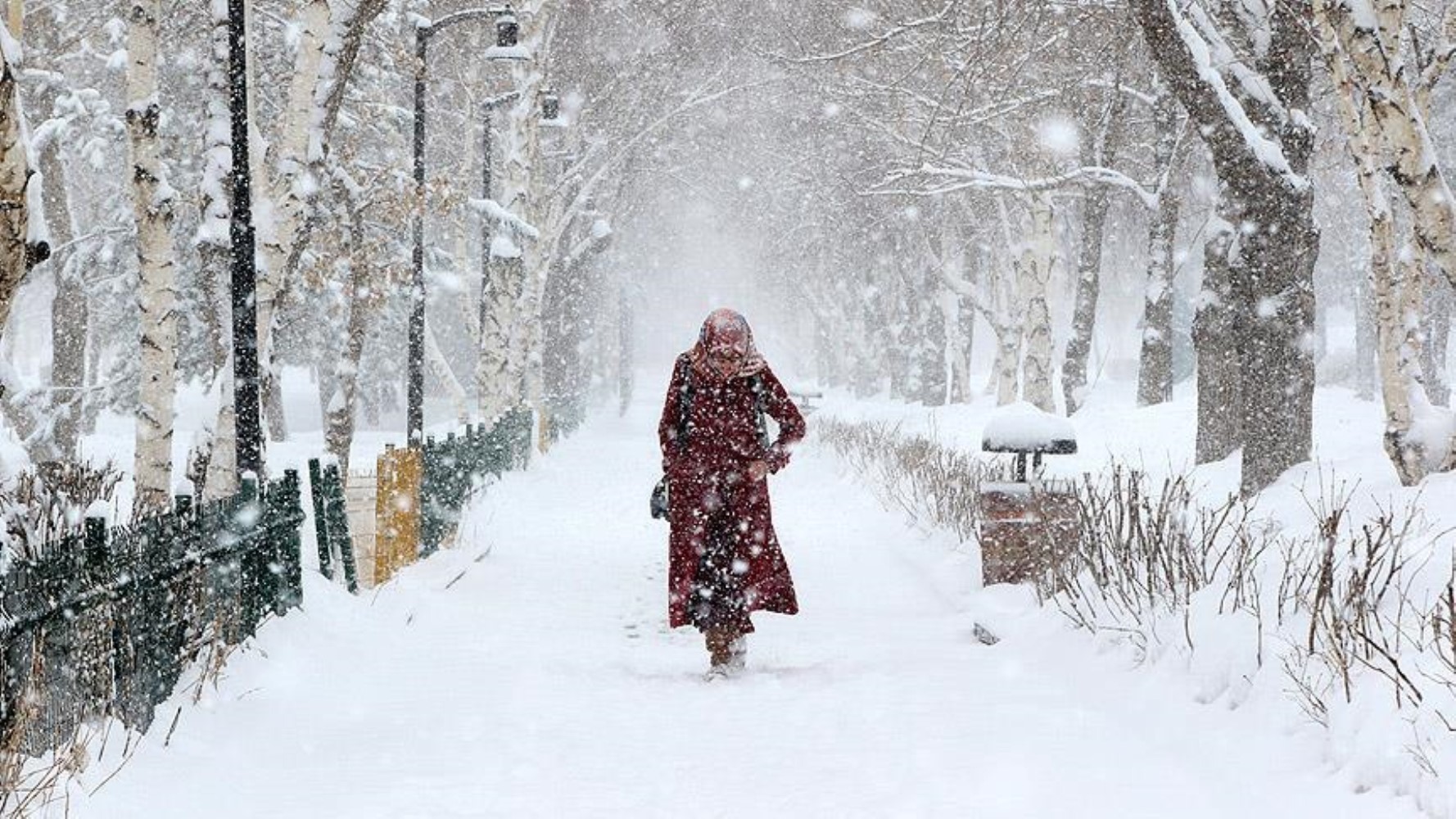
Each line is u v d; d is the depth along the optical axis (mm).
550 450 62062
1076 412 55938
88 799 8656
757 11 63812
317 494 18438
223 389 21875
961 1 36688
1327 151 38312
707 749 10336
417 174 36094
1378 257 18500
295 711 11984
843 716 11344
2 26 8953
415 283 37812
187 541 12125
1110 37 42094
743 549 13875
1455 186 62312
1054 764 9453
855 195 70375
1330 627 10203
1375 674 9086
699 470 13875
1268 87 25344
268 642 14227
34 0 43938
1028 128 50500
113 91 53875
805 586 21781
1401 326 18516
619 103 65750
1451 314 82062
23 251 9312
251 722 11445
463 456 31562
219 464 21656
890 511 31547
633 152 74188
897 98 51688
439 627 17375
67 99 44562
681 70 65625
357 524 24844
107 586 10109
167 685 11500
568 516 33344
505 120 62469
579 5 63281
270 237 22594
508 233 51469
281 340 61219
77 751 9102
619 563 24594
